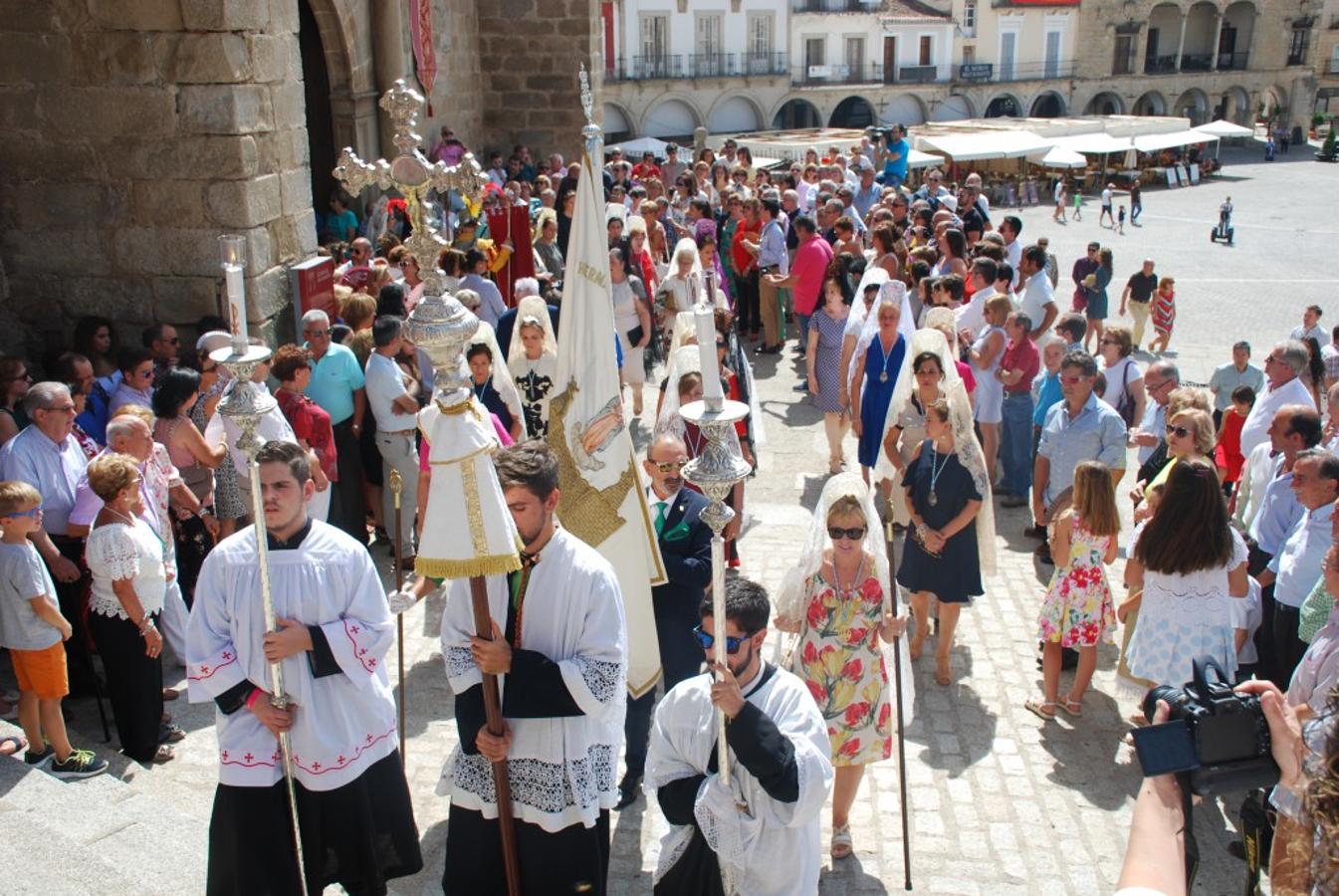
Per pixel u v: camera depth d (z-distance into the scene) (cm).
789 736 365
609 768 393
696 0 5366
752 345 1483
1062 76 6662
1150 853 224
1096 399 808
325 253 1045
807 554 509
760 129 5738
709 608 375
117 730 583
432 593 772
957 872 504
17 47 898
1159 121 5303
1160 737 238
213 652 382
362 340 830
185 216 919
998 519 938
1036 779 579
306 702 386
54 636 526
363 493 809
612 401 541
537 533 371
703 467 325
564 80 2073
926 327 867
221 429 700
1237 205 4462
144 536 559
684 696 380
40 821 470
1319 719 232
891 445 766
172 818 496
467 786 389
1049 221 4081
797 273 1154
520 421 730
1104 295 1684
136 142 908
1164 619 551
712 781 366
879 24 5956
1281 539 618
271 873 391
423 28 1695
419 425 346
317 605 385
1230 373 1053
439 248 336
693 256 1128
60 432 611
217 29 881
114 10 883
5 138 919
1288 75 7119
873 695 505
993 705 651
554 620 374
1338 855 204
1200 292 2438
